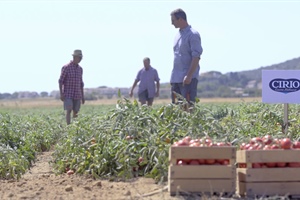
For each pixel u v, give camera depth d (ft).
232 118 63.57
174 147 44.29
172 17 68.90
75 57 96.68
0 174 58.18
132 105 59.21
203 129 54.60
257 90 476.13
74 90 97.09
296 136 63.26
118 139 56.24
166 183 49.29
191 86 68.28
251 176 44.62
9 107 288.71
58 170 61.57
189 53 68.64
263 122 70.33
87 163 57.72
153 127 56.39
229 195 44.55
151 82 111.86
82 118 71.82
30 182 53.88
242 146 47.39
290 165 45.03
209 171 44.39
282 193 44.86
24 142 77.51
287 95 61.98
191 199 43.91
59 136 96.89
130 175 53.11
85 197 45.96
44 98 568.41
